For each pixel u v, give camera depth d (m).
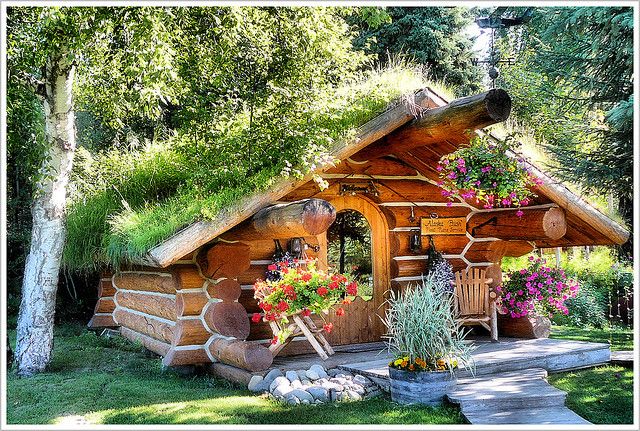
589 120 15.01
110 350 9.72
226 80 7.98
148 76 6.79
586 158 11.72
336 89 8.09
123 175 10.48
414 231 9.02
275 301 6.86
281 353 7.94
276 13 7.64
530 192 7.84
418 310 6.41
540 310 9.52
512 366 7.31
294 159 7.14
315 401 6.40
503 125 8.49
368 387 6.75
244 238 7.44
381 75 8.20
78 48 7.50
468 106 6.81
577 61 12.06
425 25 16.88
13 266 13.85
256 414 5.97
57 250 8.34
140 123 14.70
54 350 9.73
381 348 8.45
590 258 14.79
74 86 10.07
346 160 8.55
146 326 9.41
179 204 7.83
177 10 7.36
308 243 8.34
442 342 6.33
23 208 14.05
